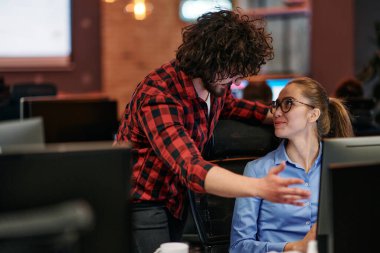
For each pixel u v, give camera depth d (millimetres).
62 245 1132
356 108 4566
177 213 2494
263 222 2441
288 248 2244
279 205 2416
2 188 1363
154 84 2279
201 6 9414
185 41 2217
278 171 1793
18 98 6906
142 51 9469
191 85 2285
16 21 8789
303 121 2420
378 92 8555
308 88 2439
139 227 2395
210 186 1911
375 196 1592
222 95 2352
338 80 9594
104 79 9281
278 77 7043
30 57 8898
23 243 1148
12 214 1225
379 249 1599
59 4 8977
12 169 1368
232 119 2744
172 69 2320
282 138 2688
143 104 2209
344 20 9508
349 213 1573
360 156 1893
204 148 2621
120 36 9320
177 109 2188
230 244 2480
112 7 9234
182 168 2014
